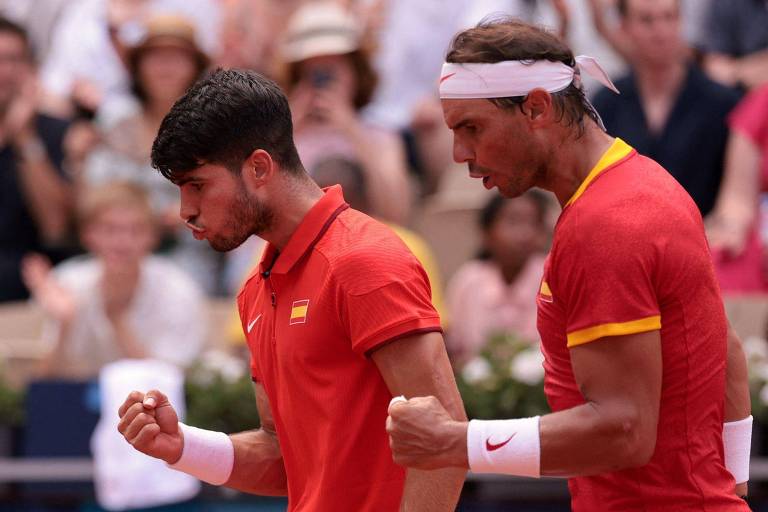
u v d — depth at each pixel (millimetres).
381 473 9859
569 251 8945
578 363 8930
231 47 26547
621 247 8789
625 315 8750
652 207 8953
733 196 21141
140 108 24422
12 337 22297
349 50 23766
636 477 9336
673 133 22203
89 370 20469
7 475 18312
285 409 10094
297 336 9820
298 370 9883
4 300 24922
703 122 22141
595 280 8805
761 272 20578
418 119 25922
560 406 9602
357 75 23938
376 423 9820
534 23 9688
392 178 23375
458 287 21312
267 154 9664
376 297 9484
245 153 9602
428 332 9555
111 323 20562
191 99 9602
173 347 20781
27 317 22375
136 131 24281
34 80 25734
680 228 8977
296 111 23641
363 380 9781
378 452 9852
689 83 22266
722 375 9383
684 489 9273
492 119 9258
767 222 20594
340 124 23422
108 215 20547
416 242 21141
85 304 20547
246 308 10672
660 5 21859
